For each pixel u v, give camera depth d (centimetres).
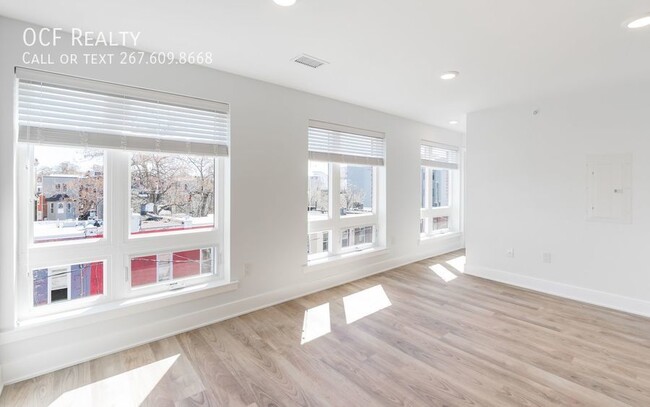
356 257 413
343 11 191
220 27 211
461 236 610
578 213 347
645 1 177
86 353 228
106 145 236
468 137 441
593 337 263
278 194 333
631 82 311
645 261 307
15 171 206
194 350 243
